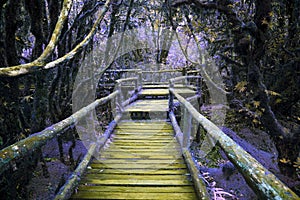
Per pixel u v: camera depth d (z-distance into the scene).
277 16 5.39
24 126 2.77
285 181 4.14
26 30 4.04
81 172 2.74
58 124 2.15
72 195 2.40
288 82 5.24
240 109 5.82
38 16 2.82
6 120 2.35
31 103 3.31
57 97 3.95
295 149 4.16
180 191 2.51
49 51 1.89
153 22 11.34
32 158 2.61
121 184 2.64
